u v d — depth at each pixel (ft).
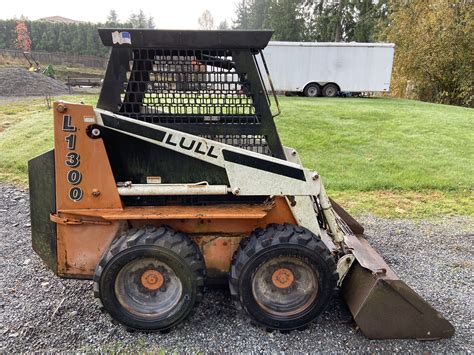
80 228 8.89
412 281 11.69
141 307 8.77
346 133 31.30
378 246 14.14
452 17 65.46
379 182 20.75
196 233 9.11
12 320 9.23
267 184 8.54
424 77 71.87
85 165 8.41
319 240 8.63
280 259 8.51
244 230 9.15
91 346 8.43
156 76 8.44
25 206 17.43
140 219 8.75
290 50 63.52
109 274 8.24
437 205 18.31
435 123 35.86
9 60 143.84
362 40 104.63
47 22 166.50
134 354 8.25
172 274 8.66
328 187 20.26
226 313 9.60
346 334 8.96
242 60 8.42
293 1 119.24
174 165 8.71
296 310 8.84
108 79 8.36
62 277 9.20
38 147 26.20
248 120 8.74
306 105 47.11
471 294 11.02
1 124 34.99
